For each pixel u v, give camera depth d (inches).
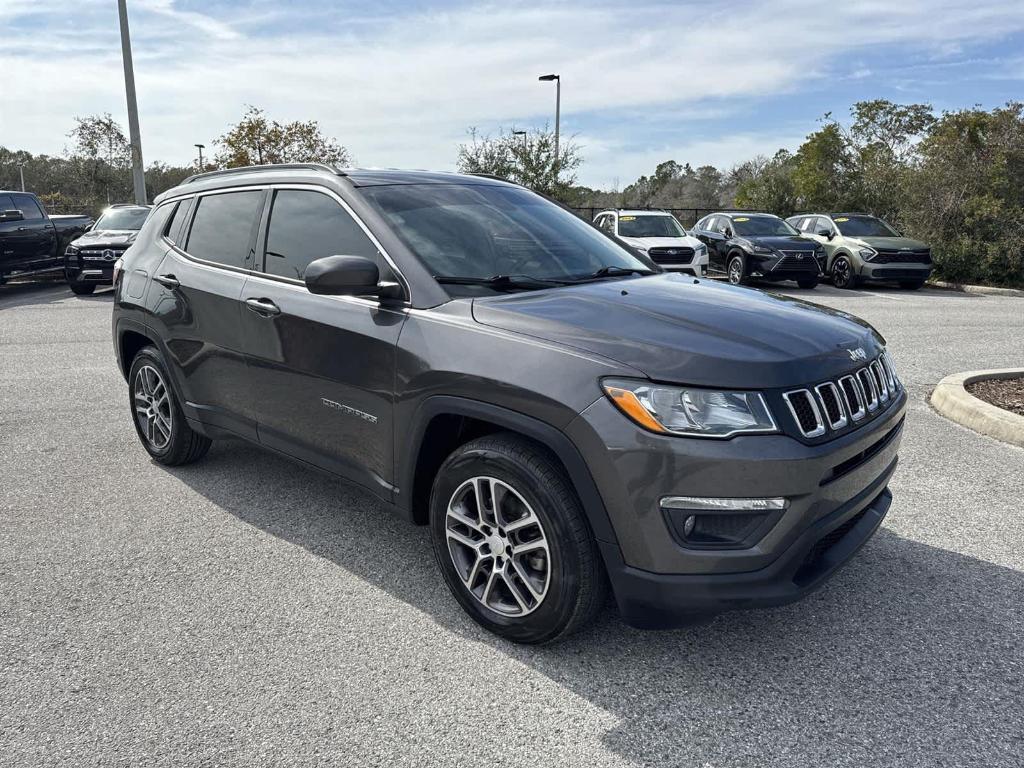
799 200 1200.8
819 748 92.9
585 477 100.4
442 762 90.7
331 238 140.1
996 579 134.1
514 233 144.4
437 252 129.9
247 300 150.3
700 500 96.5
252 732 95.9
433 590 131.4
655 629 104.3
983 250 660.1
